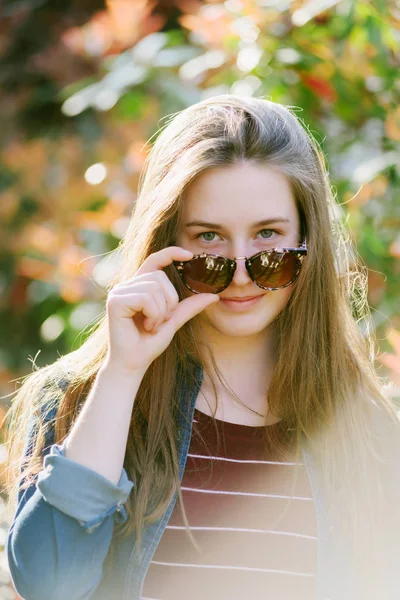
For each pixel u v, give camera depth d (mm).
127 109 3963
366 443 2020
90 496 1676
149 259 1839
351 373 2115
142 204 2053
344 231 2428
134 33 4062
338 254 2354
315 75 3271
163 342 1792
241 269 1847
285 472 1950
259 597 1853
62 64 5043
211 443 1961
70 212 4613
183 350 2004
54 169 5102
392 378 2781
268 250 1840
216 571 1860
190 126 1961
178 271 1903
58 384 2006
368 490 1986
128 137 4273
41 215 4910
